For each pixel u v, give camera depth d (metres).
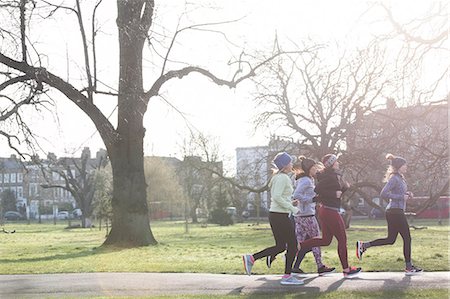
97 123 23.22
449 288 9.45
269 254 10.82
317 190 11.00
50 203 126.19
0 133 22.72
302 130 39.28
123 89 23.02
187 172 74.00
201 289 10.21
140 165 24.42
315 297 8.92
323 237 11.05
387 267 12.44
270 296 9.17
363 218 76.75
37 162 27.75
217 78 25.33
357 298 8.73
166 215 89.12
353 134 32.25
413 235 30.19
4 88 21.14
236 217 79.88
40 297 9.91
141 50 23.00
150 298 9.16
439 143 18.11
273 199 10.51
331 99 36.72
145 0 22.53
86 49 21.73
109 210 40.34
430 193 21.81
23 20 19.84
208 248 21.33
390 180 11.39
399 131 18.50
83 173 75.06
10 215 125.12
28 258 18.36
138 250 20.88
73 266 14.91
